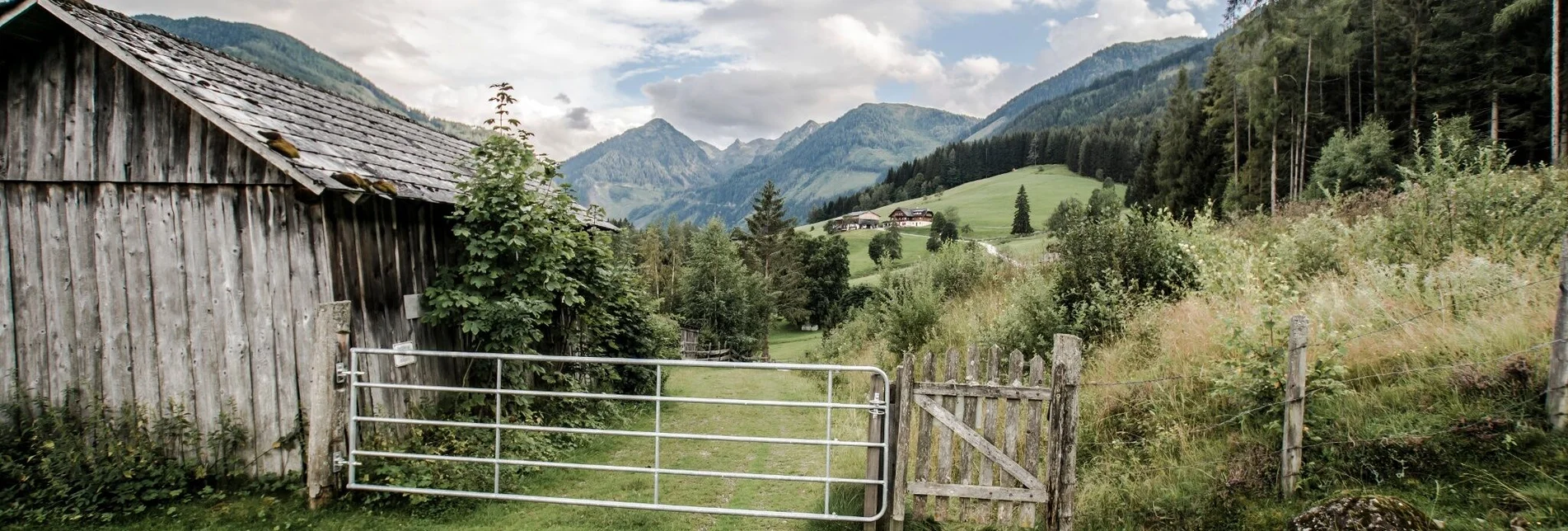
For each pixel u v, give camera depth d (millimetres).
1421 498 4531
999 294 17297
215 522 6137
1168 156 58844
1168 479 5750
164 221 7203
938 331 15398
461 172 10461
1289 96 41750
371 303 7547
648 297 15164
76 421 7246
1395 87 37750
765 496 7133
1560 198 8484
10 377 7379
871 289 53500
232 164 7055
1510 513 4195
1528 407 4973
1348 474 4980
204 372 7152
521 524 6105
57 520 6094
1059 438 5273
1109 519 5449
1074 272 11555
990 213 126375
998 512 5574
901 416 5539
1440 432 4984
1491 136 29016
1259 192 42906
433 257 8711
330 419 6309
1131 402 7461
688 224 90812
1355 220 11625
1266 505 4973
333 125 8977
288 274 7004
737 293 42156
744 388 16938
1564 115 24375
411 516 6188
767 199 61875
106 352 7270
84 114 7340
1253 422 6020
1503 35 31625
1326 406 5668
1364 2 40719
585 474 7887
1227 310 8359
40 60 7434
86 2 7488
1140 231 11625
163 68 6887
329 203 7039
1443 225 9109
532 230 8578
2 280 7426
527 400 8898
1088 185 145375
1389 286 7582
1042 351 10742
